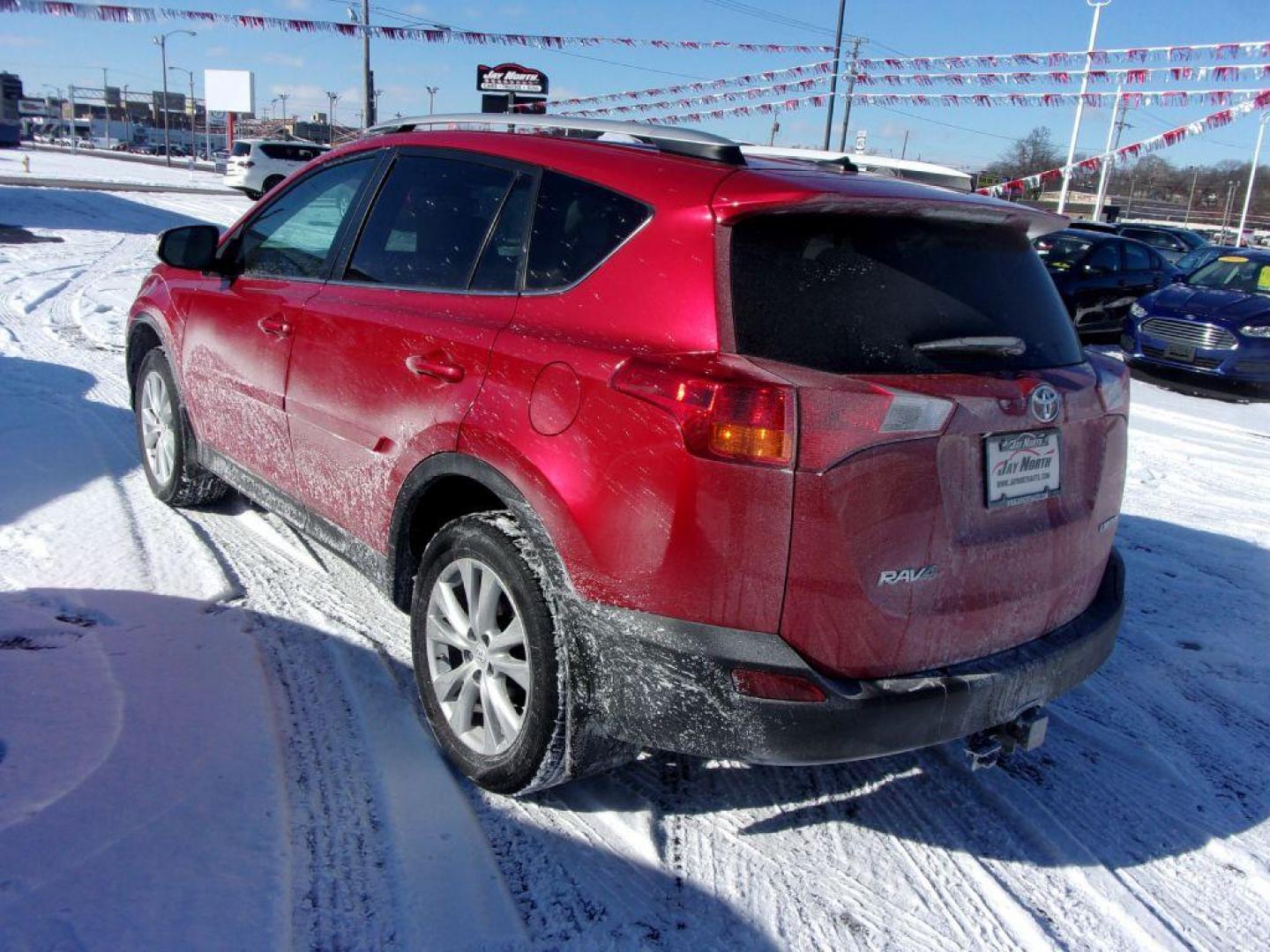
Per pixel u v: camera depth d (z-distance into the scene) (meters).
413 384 2.90
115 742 2.78
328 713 3.05
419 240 3.16
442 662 2.89
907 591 2.29
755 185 2.38
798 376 2.17
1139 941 2.47
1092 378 2.69
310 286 3.53
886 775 3.10
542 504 2.46
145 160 61.69
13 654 3.17
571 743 2.49
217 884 2.31
